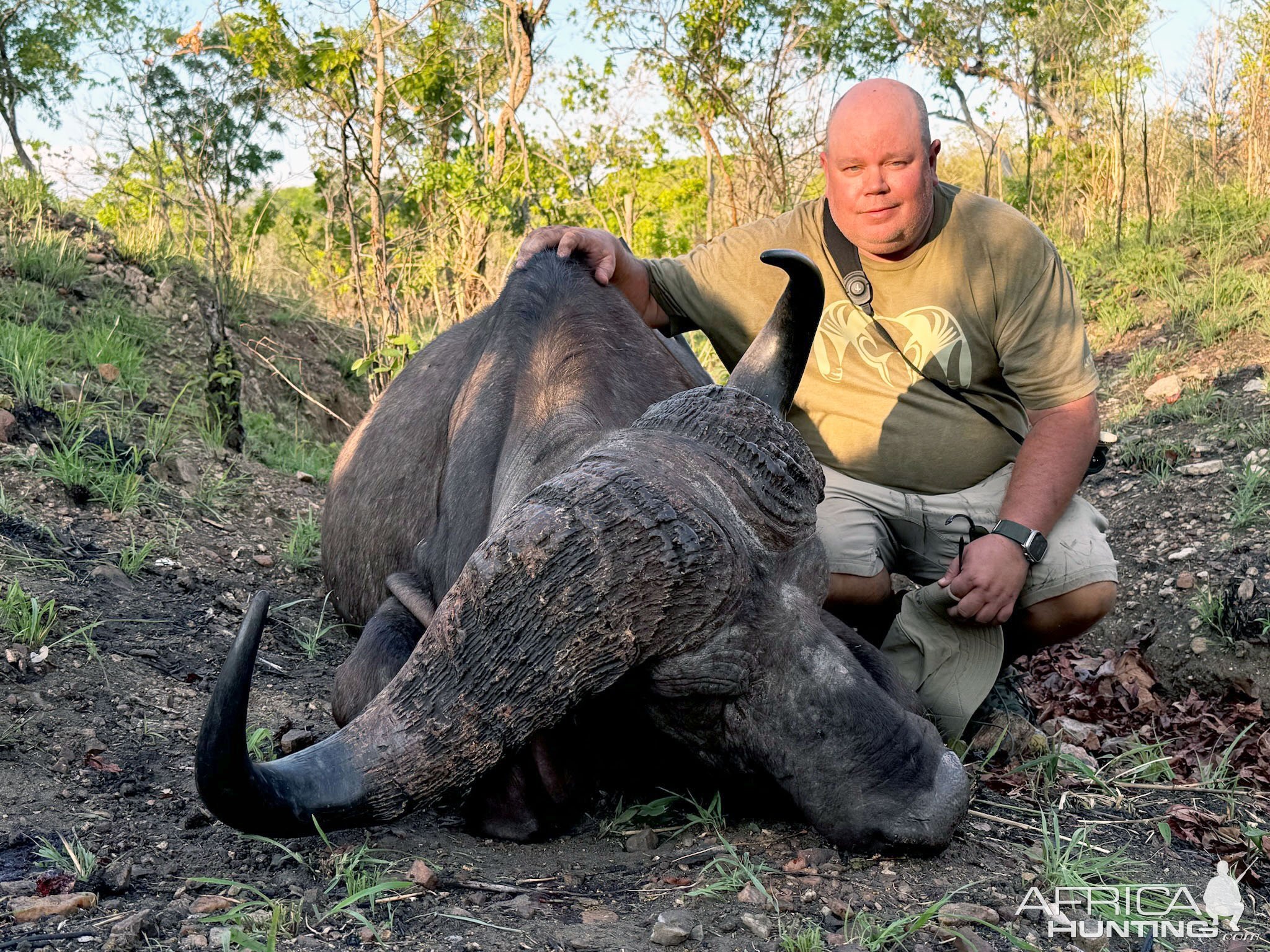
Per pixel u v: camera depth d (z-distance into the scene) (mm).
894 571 4480
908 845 2621
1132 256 10031
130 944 2367
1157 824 3566
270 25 7891
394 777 2416
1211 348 8062
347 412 9531
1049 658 5395
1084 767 3824
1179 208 11023
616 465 2592
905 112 3758
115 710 3746
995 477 4254
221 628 4598
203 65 9055
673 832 3057
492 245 9891
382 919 2518
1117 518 6383
